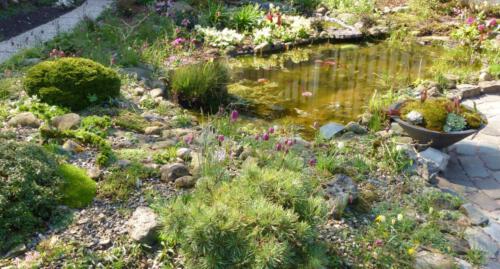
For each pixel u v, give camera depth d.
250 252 2.88
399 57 8.70
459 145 5.31
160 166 4.30
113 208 3.72
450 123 4.82
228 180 3.69
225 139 4.87
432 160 4.72
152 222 3.41
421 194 4.27
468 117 4.91
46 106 5.28
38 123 4.91
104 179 4.02
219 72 6.67
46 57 7.19
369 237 3.62
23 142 4.08
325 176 4.29
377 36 9.81
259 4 10.92
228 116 5.67
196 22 9.47
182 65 7.33
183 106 6.39
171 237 3.21
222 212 2.99
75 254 3.26
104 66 6.30
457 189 4.52
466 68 7.89
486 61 8.30
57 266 3.16
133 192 3.90
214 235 2.91
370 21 10.14
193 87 6.33
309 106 6.57
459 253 3.64
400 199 4.19
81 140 4.57
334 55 8.81
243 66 8.16
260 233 2.95
